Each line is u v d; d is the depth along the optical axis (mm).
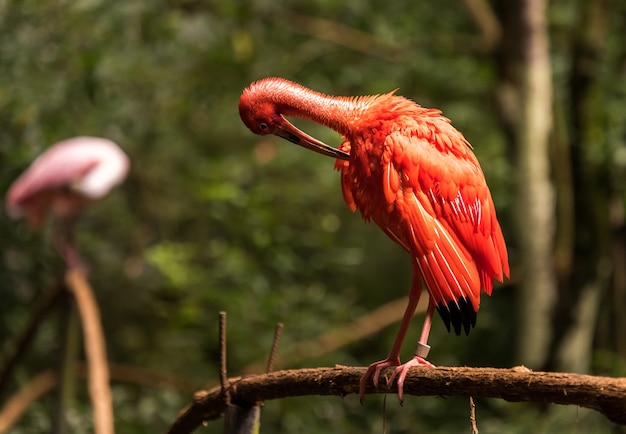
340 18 12336
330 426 10742
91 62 10086
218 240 11992
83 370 9852
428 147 4082
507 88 11539
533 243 11180
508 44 11555
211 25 12227
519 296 11250
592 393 2975
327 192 12242
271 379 3910
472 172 4117
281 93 4328
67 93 10414
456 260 4000
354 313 11859
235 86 12039
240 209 11273
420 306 11477
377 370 3639
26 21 10211
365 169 4145
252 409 4047
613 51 11945
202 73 11984
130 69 11102
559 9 12344
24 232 10742
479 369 3273
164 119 12203
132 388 11289
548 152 11305
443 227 4035
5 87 10039
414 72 12227
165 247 11133
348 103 4250
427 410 10844
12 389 10109
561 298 11148
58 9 10344
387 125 4137
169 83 11695
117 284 12242
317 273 11820
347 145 4484
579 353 11164
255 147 12469
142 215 12852
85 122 11188
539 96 11414
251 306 10891
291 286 11336
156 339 11922
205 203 12234
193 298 11000
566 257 11188
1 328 10242
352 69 12141
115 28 10844
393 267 13344
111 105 11164
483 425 10234
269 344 10789
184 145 12906
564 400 3041
